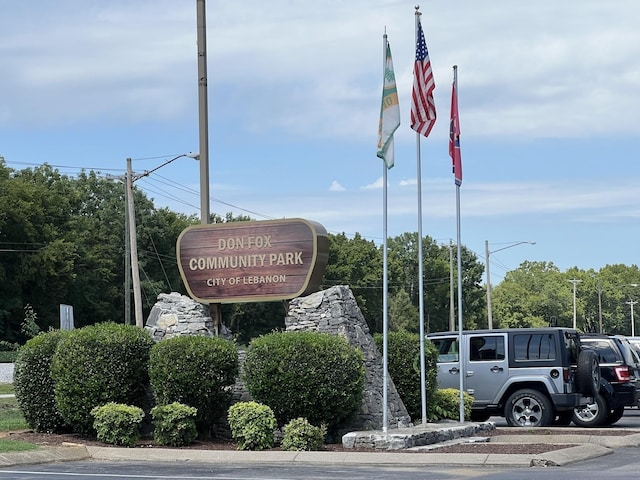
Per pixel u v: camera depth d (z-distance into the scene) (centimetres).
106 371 1786
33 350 1866
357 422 1805
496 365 2152
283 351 1717
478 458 1483
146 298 6931
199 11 2159
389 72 1762
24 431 1892
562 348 2105
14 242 6234
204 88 2148
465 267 10231
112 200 7250
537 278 14150
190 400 1770
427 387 2012
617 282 16062
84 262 6738
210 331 1927
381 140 1756
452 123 2066
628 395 2233
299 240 1884
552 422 2100
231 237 1930
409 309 8506
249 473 1373
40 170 7288
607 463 1490
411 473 1359
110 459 1602
